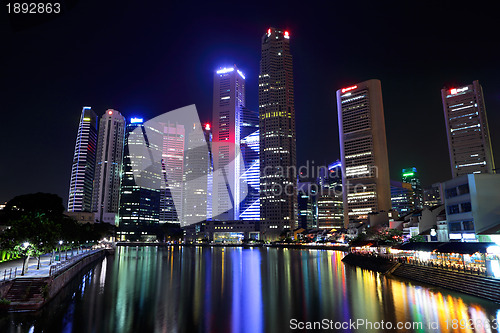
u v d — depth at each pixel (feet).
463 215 202.28
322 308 125.80
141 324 105.40
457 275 149.59
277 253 516.32
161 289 169.68
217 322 108.37
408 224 352.69
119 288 171.63
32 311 118.21
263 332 97.91
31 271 160.86
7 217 339.36
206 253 526.57
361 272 233.76
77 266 222.89
